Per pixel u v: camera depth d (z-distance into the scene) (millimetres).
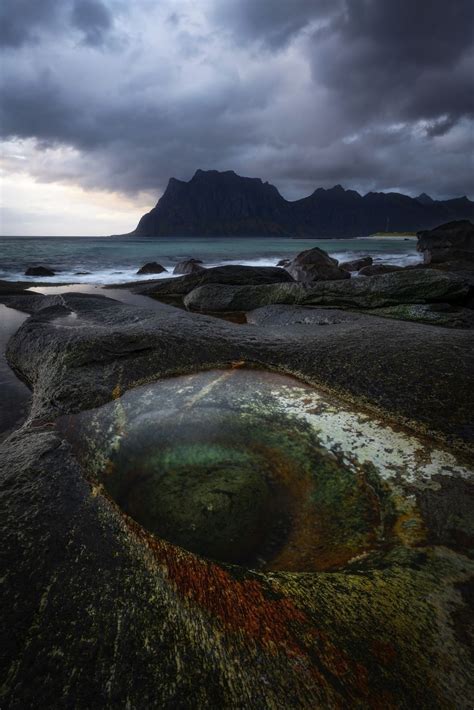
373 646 1539
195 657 1401
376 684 1393
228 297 10625
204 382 4430
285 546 2424
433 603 1776
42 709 1198
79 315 8195
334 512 2680
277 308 8945
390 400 3820
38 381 5129
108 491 2887
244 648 1459
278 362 4785
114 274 23281
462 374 3988
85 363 4625
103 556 1795
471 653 1549
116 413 3826
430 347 4664
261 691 1321
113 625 1477
